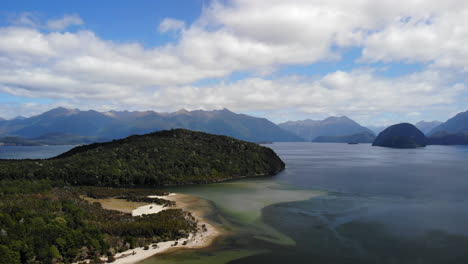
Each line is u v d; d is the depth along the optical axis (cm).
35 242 6869
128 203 12400
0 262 6112
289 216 10306
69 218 8431
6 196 10781
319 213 10694
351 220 9788
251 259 6869
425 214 10506
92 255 7056
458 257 6950
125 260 6831
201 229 8931
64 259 6856
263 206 11825
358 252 7231
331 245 7669
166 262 6725
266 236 8325
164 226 8556
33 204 9488
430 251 7294
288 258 6906
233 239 8094
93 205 11131
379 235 8362
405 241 7938
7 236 6806
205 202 12694
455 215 10350
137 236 8225
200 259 6869
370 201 12619
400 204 12062
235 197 13775
